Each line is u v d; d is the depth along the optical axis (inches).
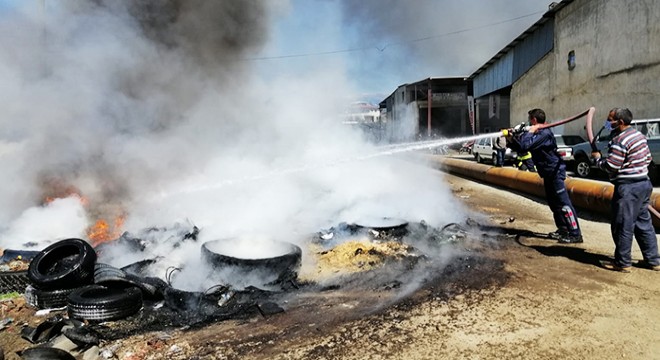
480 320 140.1
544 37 867.4
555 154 221.6
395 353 121.5
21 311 156.6
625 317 139.5
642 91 596.4
